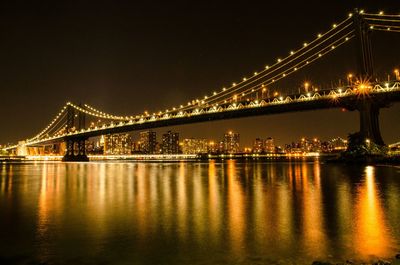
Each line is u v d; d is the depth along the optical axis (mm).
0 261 10617
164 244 11898
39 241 12500
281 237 12461
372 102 69125
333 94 74250
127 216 16438
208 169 65375
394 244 11516
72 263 10383
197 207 18641
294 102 78688
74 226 14594
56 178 42812
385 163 63188
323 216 15844
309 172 49219
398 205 18672
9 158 161375
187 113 99125
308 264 9984
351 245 11469
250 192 25266
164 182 35250
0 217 16547
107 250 11414
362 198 21391
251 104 87375
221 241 12102
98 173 54031
